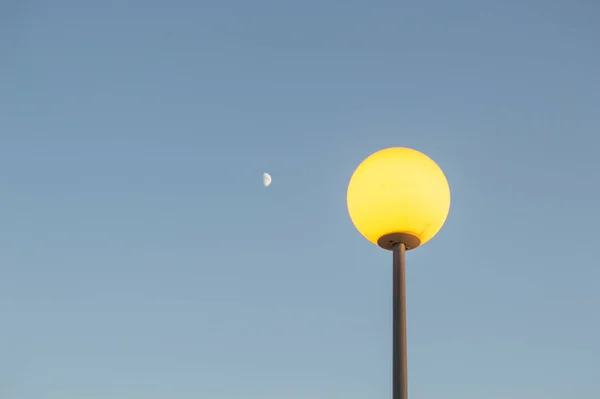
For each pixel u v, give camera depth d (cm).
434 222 805
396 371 690
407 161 820
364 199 809
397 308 737
